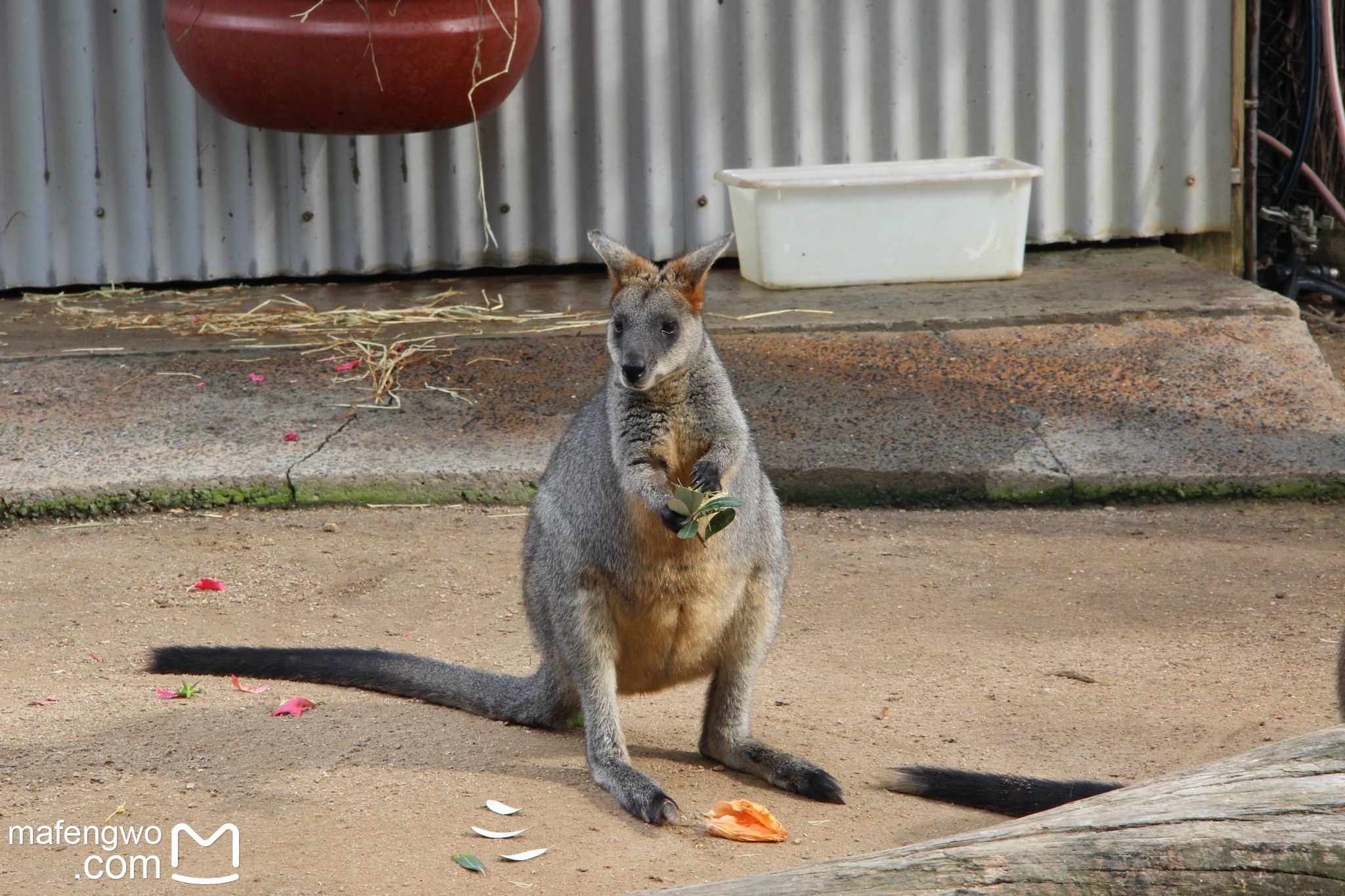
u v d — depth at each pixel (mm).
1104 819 3537
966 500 8781
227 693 5969
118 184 12148
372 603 7223
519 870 4344
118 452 8961
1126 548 8008
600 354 10406
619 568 5184
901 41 12453
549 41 12289
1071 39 12500
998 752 5426
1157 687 6074
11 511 8398
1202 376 9844
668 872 4355
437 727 5711
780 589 5512
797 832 4734
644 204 12648
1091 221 12836
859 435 9211
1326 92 13234
